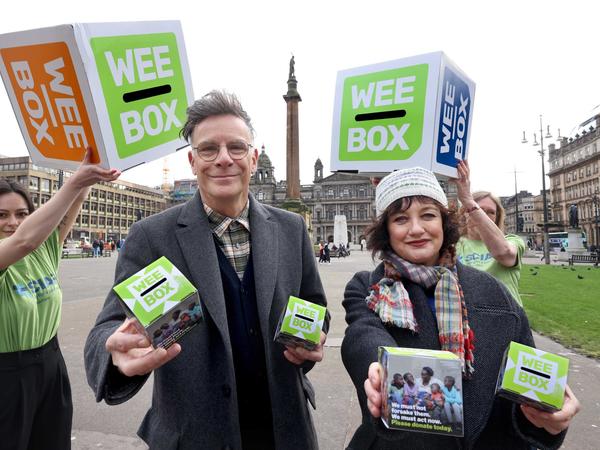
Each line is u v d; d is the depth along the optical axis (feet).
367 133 7.38
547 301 32.07
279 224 6.47
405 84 7.13
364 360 4.66
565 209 253.85
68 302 30.83
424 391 3.71
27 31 5.54
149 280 4.09
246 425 5.53
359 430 4.98
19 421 6.77
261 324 5.51
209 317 5.39
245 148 5.68
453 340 4.65
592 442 10.01
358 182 303.68
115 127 5.86
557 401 3.79
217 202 5.72
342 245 137.69
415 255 5.24
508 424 4.62
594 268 76.02
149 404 12.53
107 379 4.52
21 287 7.06
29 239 5.88
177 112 6.57
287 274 6.08
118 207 279.90
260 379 5.62
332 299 31.94
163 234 5.72
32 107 6.01
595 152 219.00
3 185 7.88
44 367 7.21
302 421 5.56
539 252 183.21
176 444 5.00
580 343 18.83
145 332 3.92
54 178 225.97
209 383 5.18
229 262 5.86
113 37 5.86
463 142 7.70
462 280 5.29
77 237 240.53
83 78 5.54
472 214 8.54
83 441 10.20
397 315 4.83
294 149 89.10
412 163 7.04
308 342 4.93
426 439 4.55
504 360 4.12
